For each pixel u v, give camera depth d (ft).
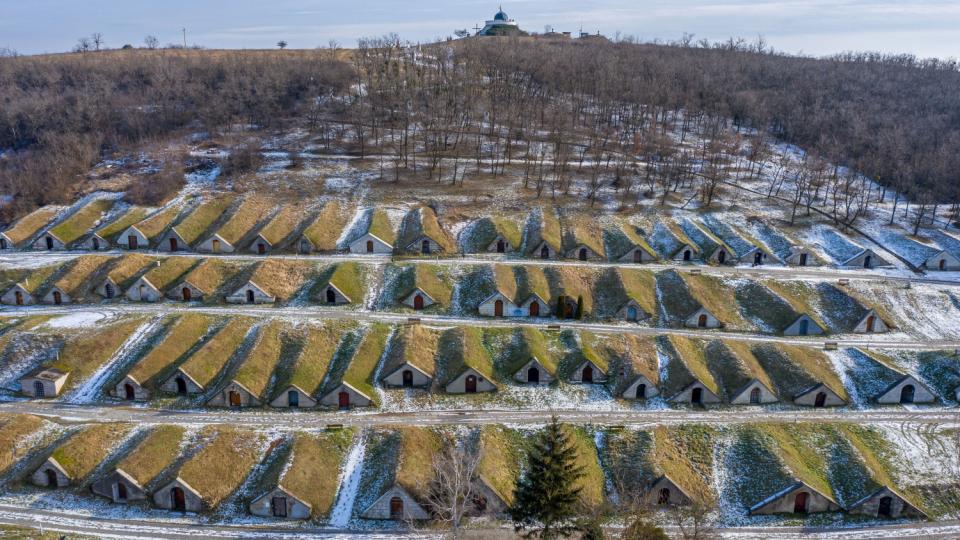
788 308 362.74
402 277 391.65
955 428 286.87
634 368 311.27
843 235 453.17
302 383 295.48
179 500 237.66
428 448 262.67
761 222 469.16
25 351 320.29
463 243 437.99
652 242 443.73
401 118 636.48
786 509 244.22
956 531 236.84
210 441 262.06
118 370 310.86
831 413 296.71
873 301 378.73
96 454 257.14
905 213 492.95
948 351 335.06
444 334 341.62
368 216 460.14
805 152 620.49
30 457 257.55
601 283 389.80
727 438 275.18
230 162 536.42
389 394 300.61
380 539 226.38
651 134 596.29
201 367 306.55
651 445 265.34
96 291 382.01
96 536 223.30
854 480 253.85
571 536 222.89
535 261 415.85
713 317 358.23
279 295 375.86
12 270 396.37
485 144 598.75
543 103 654.94
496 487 240.73
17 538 219.20
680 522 218.38
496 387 305.32
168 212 464.65
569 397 303.07
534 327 350.43
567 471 207.62
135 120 613.11
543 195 497.87
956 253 429.79
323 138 603.67
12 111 612.29
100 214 471.62
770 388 307.78
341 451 263.70
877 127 634.43
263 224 449.06
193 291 374.84
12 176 520.42
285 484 237.66
